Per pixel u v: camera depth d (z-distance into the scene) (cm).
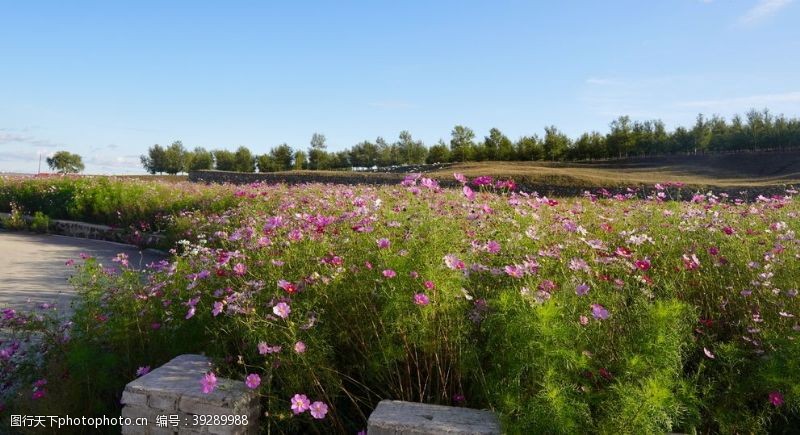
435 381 264
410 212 364
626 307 285
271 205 798
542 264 314
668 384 214
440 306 249
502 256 322
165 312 326
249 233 378
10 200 1318
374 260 297
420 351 265
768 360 250
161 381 257
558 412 196
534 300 238
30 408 284
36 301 529
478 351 255
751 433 229
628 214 564
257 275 321
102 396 306
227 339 294
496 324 250
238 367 280
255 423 252
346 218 399
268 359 259
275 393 262
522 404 212
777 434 242
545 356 213
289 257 330
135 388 252
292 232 351
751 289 335
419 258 269
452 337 254
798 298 318
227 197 995
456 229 321
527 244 344
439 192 554
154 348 314
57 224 1109
